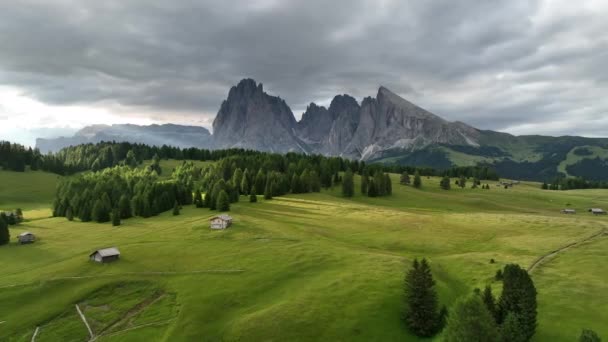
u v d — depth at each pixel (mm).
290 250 83562
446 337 41375
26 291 69125
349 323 52438
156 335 54406
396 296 58656
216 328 54781
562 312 51531
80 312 62625
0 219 103938
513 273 47656
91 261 82312
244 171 190375
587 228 97375
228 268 74625
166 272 74625
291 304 57219
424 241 93000
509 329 42312
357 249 86500
